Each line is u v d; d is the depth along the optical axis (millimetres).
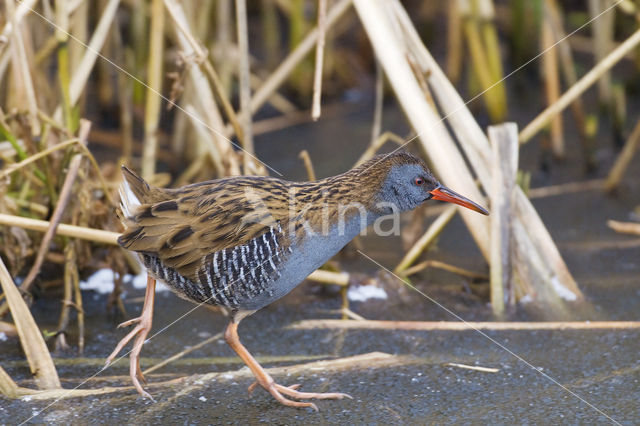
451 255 8547
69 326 7125
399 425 5570
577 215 9297
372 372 6332
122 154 10602
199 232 5879
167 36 11211
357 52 13164
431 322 7055
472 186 7324
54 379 6016
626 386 6027
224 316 7406
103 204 7504
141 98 11328
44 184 7598
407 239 8297
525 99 12258
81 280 7977
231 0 12078
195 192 6059
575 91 7883
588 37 13102
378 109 8430
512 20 12117
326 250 6164
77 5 8031
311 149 10859
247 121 7758
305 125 11711
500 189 7316
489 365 6422
